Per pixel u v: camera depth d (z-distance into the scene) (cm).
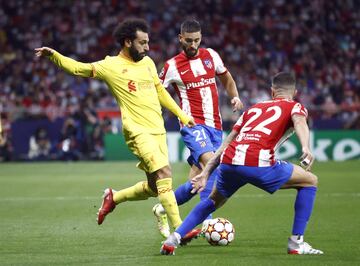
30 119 8544
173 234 2442
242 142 2392
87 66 2647
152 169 2622
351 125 8319
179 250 2580
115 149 8444
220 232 2672
